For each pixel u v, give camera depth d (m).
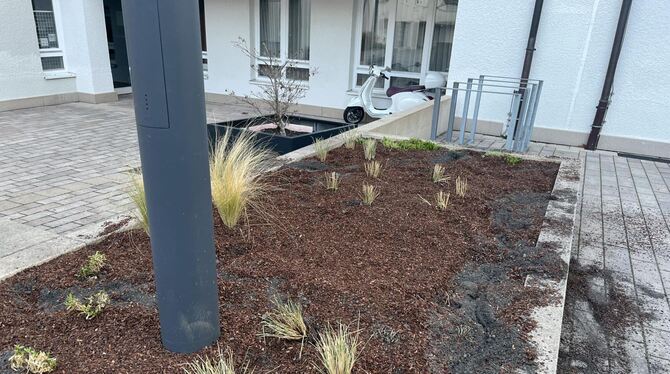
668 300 3.14
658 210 4.78
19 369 1.64
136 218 2.93
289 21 9.84
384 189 3.72
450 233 2.94
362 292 2.18
